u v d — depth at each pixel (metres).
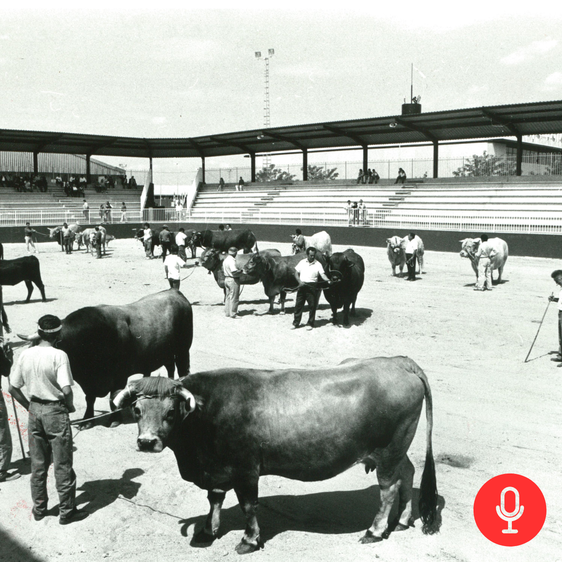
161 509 6.80
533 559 5.72
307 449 5.65
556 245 30.30
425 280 23.84
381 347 13.96
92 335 8.75
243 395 5.68
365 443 5.71
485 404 10.13
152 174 55.78
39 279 19.88
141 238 36.12
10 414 9.79
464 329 15.56
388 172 48.25
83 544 6.08
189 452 5.70
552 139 59.50
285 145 51.53
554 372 11.93
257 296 21.14
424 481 5.97
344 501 6.93
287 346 14.16
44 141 49.31
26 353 6.36
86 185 53.84
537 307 18.33
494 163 55.31
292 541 6.04
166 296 10.08
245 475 5.68
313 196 47.09
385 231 36.62
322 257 16.56
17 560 5.84
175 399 5.34
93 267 29.14
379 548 5.89
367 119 39.91
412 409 5.85
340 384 5.73
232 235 31.47
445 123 39.47
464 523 6.36
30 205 47.94
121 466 7.91
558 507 6.68
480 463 7.88
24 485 7.40
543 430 8.98
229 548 5.93
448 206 38.81
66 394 6.29
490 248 21.11
